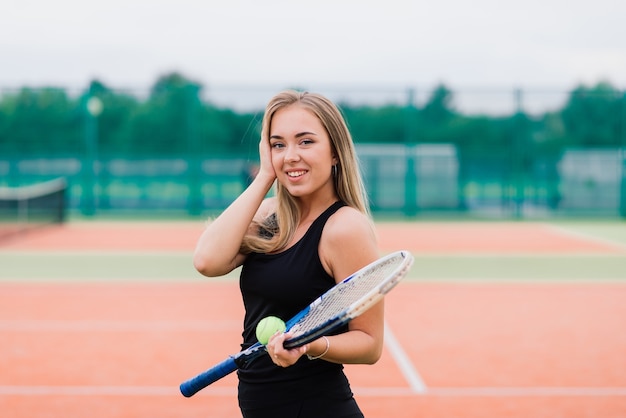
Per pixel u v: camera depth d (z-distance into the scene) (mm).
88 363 6520
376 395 5617
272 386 2611
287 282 2596
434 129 26312
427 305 9227
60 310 8852
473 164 22047
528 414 5215
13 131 22234
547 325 8094
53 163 21969
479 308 9039
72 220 20953
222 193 21594
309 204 2725
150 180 21656
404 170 21688
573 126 21953
